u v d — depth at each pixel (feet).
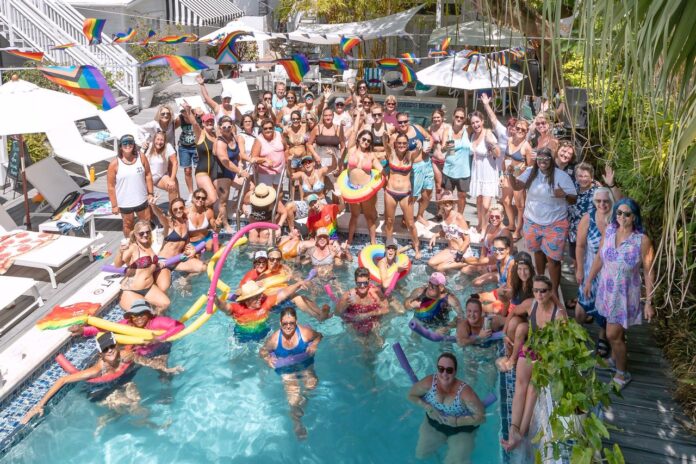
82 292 29.53
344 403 23.65
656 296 22.07
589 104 8.97
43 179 36.47
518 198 33.01
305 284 31.78
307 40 38.22
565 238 24.91
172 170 36.65
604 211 20.57
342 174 35.53
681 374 19.16
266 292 28.43
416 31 75.20
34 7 61.77
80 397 23.62
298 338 25.49
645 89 7.92
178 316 29.14
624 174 24.22
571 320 15.64
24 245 30.94
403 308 29.37
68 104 33.09
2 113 31.37
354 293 28.68
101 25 29.63
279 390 24.35
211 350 26.76
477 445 21.11
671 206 8.11
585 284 20.72
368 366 25.73
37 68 26.73
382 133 36.42
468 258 32.81
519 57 11.52
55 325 25.52
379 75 71.41
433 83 40.57
